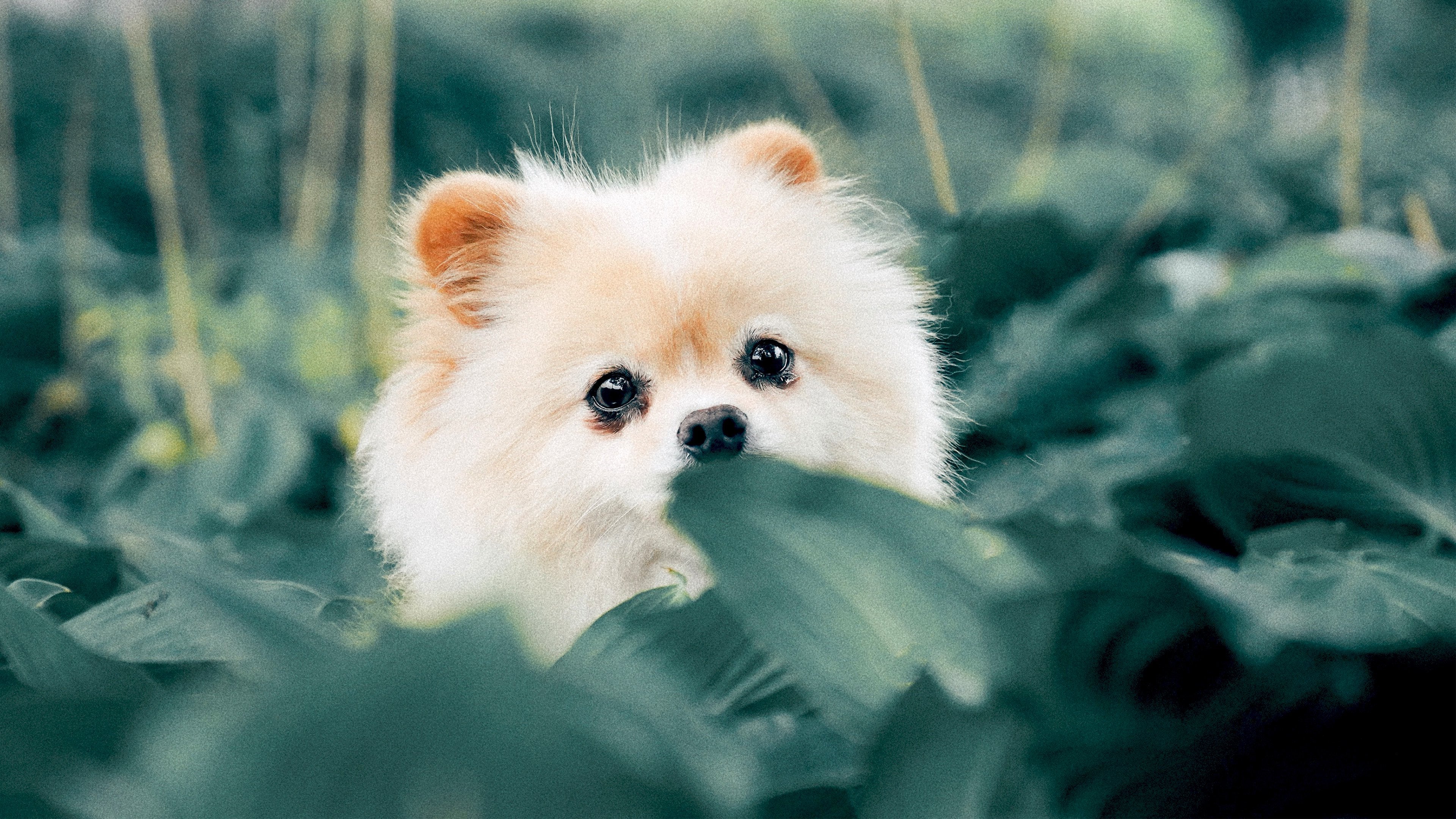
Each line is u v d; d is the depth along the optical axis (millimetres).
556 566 2520
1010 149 12852
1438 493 1532
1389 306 3662
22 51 10086
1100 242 5137
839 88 13867
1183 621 925
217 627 1024
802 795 924
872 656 954
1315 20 13477
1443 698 990
